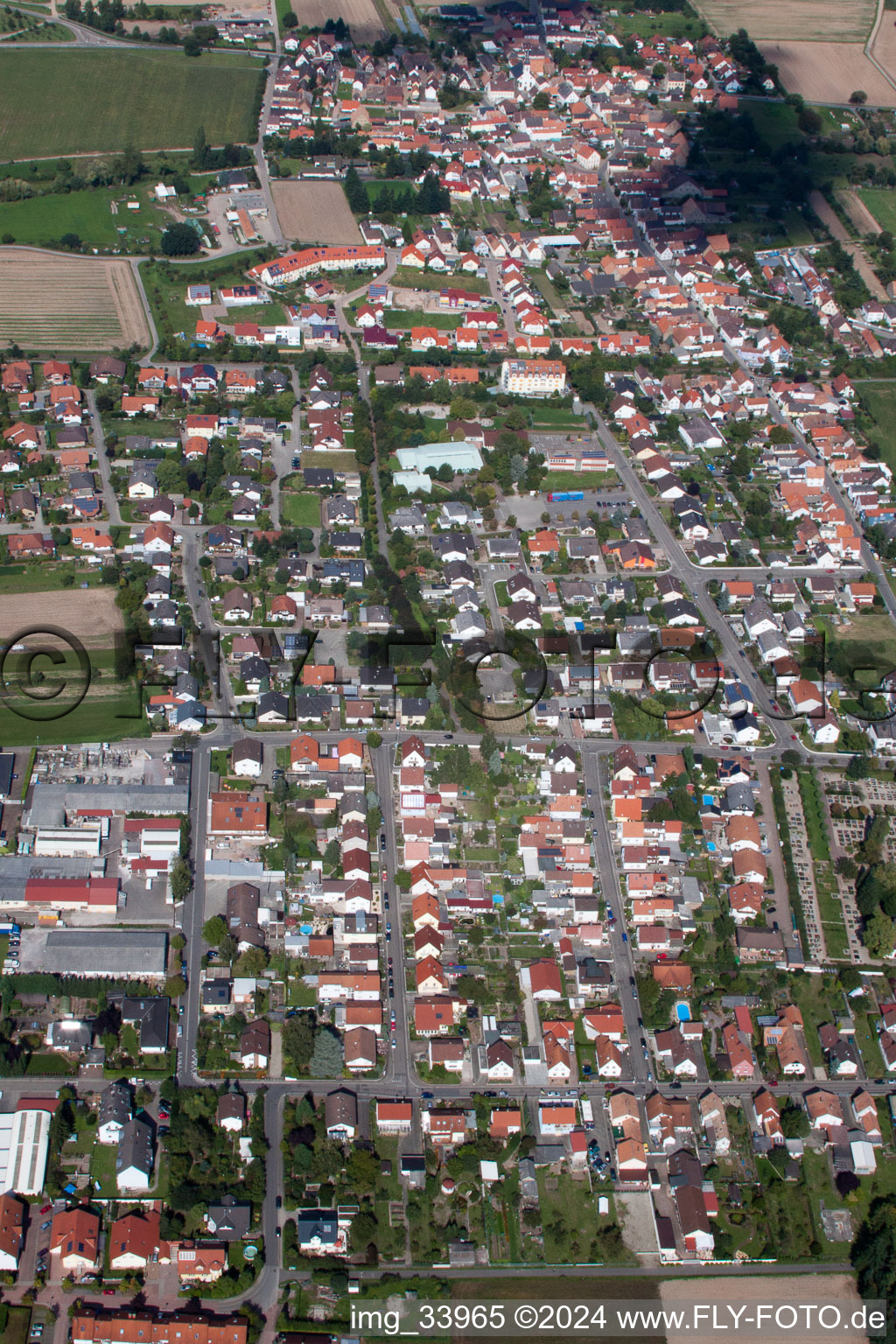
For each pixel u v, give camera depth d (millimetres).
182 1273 194750
